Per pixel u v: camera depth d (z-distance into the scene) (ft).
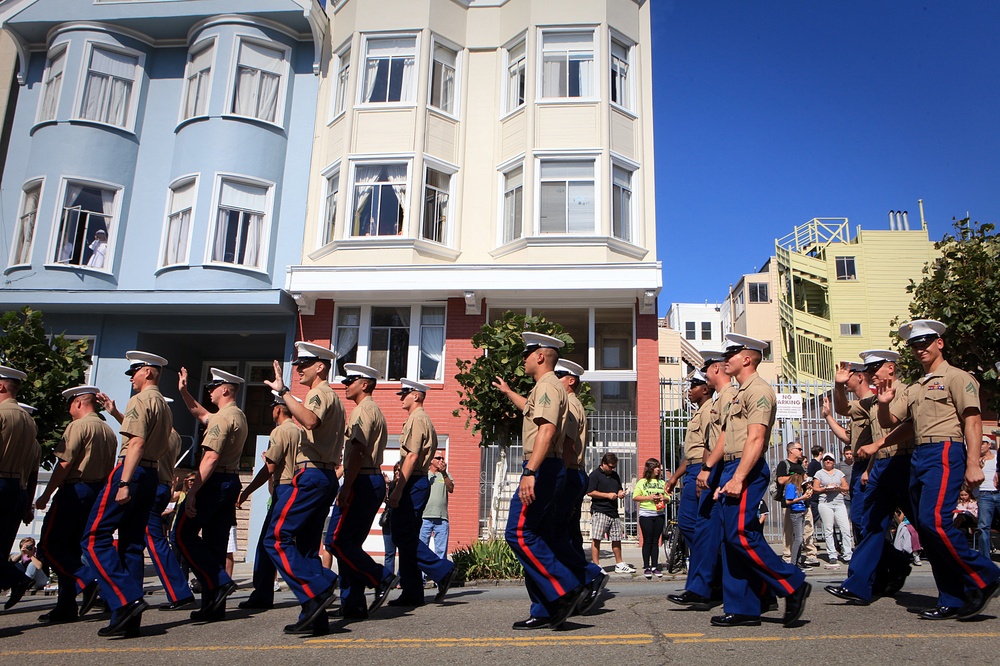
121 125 60.95
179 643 18.35
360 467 22.36
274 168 59.98
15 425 22.98
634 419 54.03
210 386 24.29
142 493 20.72
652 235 57.26
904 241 127.24
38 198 59.21
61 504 23.52
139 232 59.52
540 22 58.90
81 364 38.93
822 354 123.03
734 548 18.58
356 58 59.88
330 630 19.63
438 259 57.16
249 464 63.87
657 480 37.40
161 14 60.64
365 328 57.31
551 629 18.66
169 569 23.13
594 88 58.08
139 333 58.80
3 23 61.57
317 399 20.63
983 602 18.39
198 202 57.72
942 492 18.71
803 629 17.88
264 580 25.11
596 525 38.47
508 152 58.49
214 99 59.41
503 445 42.50
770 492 49.78
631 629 18.53
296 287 55.93
